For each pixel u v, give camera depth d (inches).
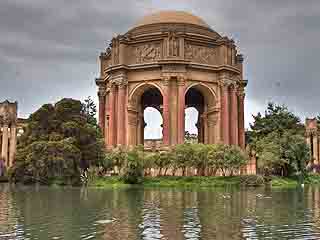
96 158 3253.0
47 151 3036.4
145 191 2450.8
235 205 1545.3
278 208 1439.5
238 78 4338.1
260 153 3604.8
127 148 3366.1
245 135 4857.3
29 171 3134.8
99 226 1027.9
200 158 3240.7
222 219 1152.2
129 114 4101.9
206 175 3395.7
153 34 4079.7
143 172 3248.0
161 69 4013.3
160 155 3304.6
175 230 971.9
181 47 4008.4
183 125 3927.2
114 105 4136.3
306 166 3848.4
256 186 3085.6
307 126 5634.8
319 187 3083.2
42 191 2409.0
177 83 3981.3
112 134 4097.0
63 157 3031.5
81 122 3346.5
